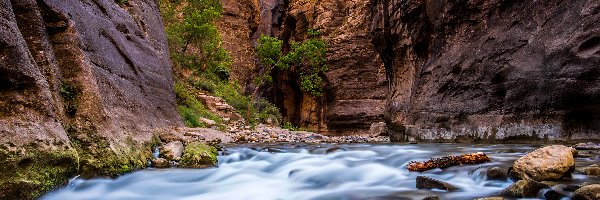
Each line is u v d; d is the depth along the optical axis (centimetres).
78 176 456
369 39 3111
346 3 3412
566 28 762
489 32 985
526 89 829
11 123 389
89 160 476
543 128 776
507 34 920
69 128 497
